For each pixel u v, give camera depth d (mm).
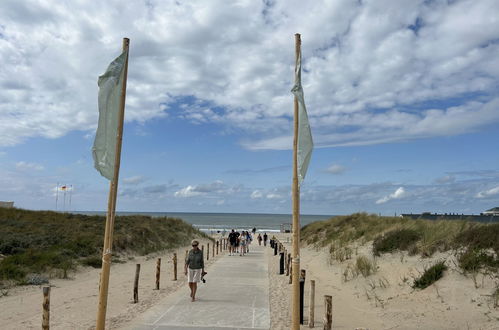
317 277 17016
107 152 6605
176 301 11211
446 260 11664
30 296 12703
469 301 9398
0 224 23578
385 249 15117
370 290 12711
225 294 12359
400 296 11227
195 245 11477
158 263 14109
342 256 18375
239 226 110375
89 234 24484
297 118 7461
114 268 20344
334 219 34312
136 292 11711
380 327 8969
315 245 29094
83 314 10195
